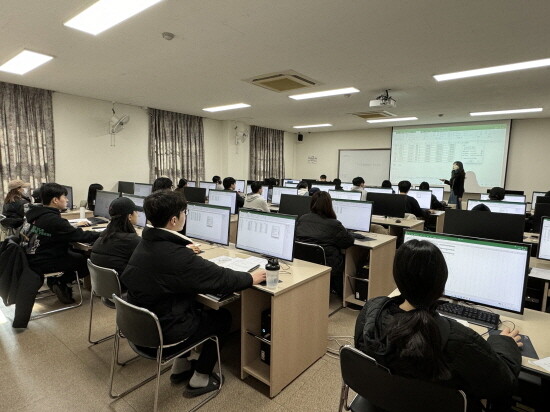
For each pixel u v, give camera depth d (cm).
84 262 296
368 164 896
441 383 93
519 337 128
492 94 478
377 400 105
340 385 198
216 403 182
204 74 400
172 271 154
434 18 245
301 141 1017
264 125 853
